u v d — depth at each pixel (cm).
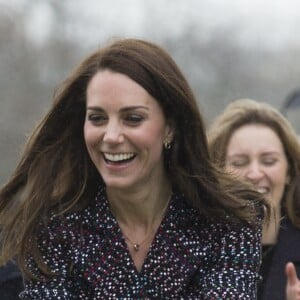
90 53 1294
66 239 1287
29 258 1293
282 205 1844
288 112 3584
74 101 1317
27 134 1405
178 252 1287
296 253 1788
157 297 1277
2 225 1372
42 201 1310
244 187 1346
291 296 1452
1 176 3891
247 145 1883
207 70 10531
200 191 1306
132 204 1289
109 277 1276
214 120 1942
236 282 1272
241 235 1297
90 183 1311
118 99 1223
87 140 1244
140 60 1235
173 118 1287
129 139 1228
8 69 9606
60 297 1268
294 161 1886
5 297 1569
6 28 9844
